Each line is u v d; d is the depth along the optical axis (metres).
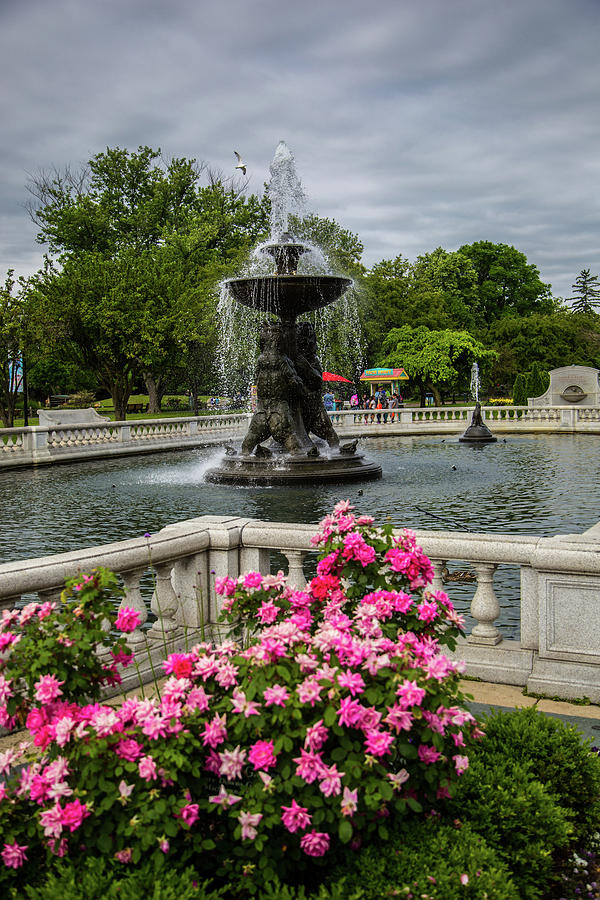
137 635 5.49
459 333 59.69
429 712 2.74
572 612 5.02
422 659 2.95
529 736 3.58
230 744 2.79
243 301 18.66
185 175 58.50
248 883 2.61
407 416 39.78
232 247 56.62
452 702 2.87
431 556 5.45
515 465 21.94
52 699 2.91
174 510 14.82
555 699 4.99
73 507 15.64
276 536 5.90
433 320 63.72
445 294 76.56
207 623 5.99
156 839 2.56
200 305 43.31
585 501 14.88
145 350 41.41
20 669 3.01
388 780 2.68
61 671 2.96
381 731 2.72
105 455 27.98
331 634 2.88
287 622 3.04
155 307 41.22
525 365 68.06
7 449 24.53
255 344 46.22
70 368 60.12
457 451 27.58
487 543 5.29
